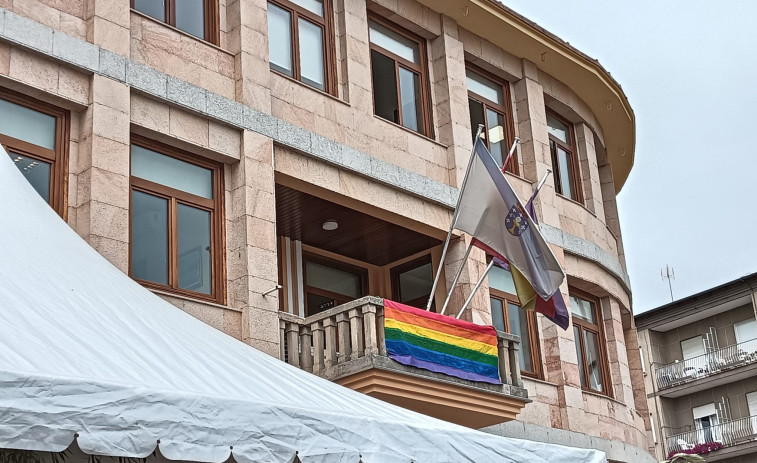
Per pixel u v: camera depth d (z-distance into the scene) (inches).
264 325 581.3
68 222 519.5
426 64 800.3
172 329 339.3
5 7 519.8
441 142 778.2
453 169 765.9
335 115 688.4
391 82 763.4
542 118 888.3
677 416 1809.8
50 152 526.0
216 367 321.7
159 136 574.6
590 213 930.1
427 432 325.7
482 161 639.8
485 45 852.6
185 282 574.6
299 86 669.9
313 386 354.6
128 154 543.5
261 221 602.5
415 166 739.4
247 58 631.8
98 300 324.2
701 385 1763.0
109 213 523.5
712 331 1790.1
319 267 762.8
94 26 552.7
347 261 778.2
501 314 786.8
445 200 746.8
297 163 648.4
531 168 861.8
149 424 261.6
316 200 675.4
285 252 725.3
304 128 662.5
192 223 588.7
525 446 359.3
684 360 1800.0
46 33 529.3
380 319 600.7
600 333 919.7
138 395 261.4
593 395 848.9
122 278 377.7
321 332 603.8
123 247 524.4
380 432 312.7
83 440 248.1
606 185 1040.8
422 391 601.9
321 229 723.4
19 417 238.1
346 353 592.4
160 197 575.8
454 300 746.2
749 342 1729.8
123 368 279.0
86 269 352.2
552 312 661.9
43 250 340.8
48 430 242.4
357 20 733.9
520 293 653.9
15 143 512.7
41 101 528.7
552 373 810.8
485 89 860.6
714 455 1707.7
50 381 245.8
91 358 275.0
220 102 605.3
